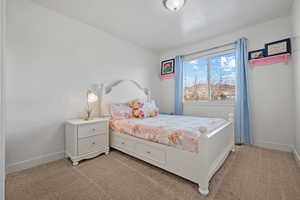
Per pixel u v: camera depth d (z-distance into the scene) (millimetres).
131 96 3365
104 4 2061
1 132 542
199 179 1376
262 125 2602
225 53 3070
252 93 2691
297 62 1982
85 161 2090
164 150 1700
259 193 1353
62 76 2260
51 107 2131
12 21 1798
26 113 1900
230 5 2094
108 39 2953
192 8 2158
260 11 2248
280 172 1722
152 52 4031
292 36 2211
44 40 2074
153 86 4043
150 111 2949
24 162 1860
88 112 2371
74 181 1572
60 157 2195
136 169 1841
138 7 2135
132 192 1390
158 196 1330
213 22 2561
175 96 3758
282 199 1271
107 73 2920
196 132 1531
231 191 1384
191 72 3666
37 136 1987
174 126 1846
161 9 2188
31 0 1949
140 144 2008
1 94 540
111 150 2576
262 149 2486
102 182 1554
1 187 542
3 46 551
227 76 3102
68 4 2043
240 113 2732
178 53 3807
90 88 2625
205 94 3428
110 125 2547
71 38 2379
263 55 2562
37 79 2000
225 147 2104
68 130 2148
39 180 1589
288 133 2373
